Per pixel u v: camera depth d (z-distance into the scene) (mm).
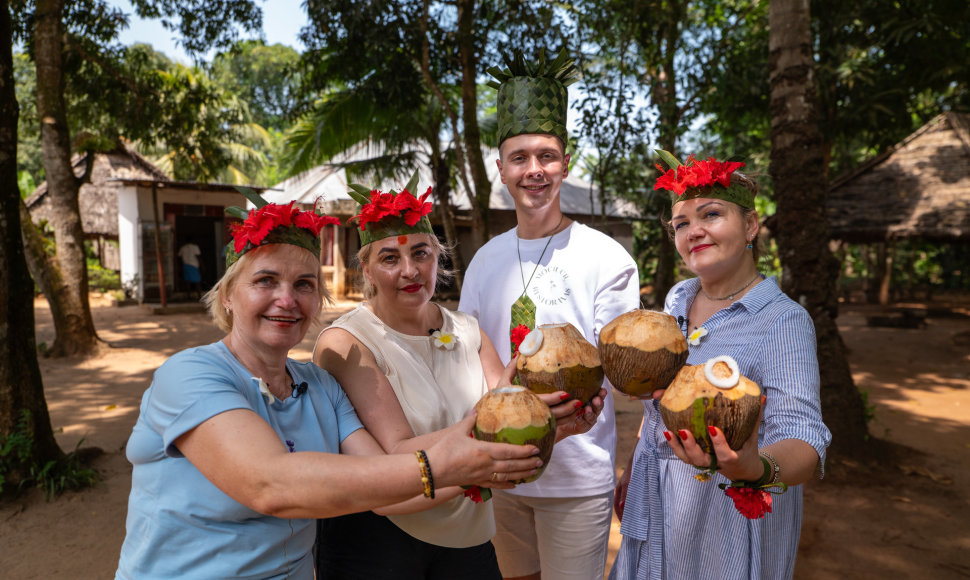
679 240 2344
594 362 1812
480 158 12430
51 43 10664
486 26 12344
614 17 11711
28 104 16438
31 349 5336
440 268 2646
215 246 20125
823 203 6191
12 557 4258
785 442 1896
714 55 14188
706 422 1530
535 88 2766
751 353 2133
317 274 1858
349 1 10945
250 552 1683
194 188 18312
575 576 2707
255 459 1479
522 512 2871
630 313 1819
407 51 11828
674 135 12844
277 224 1746
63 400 8422
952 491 5418
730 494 1742
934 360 12258
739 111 15055
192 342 13164
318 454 1496
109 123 15195
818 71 13531
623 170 13977
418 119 14367
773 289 2225
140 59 13898
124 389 9086
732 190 2238
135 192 18656
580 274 2801
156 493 1685
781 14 6215
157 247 17641
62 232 11219
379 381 2113
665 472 2330
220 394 1592
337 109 14367
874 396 9344
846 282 28906
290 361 1988
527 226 2941
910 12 13430
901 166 15289
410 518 2225
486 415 1551
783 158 6254
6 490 5070
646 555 2396
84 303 11477
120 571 1771
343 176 19797
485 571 2414
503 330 2943
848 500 5238
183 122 14656
